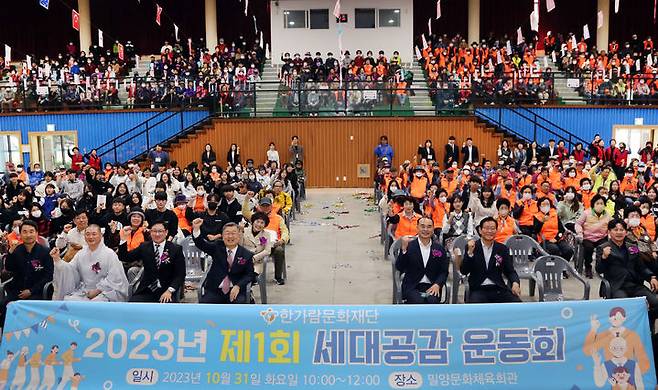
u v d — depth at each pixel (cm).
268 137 2202
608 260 760
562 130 2112
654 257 742
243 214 1156
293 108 2208
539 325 578
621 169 1886
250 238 890
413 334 577
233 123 2192
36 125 2312
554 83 2259
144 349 581
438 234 1126
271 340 579
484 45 2802
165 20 3650
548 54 3012
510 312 579
